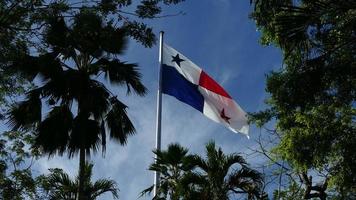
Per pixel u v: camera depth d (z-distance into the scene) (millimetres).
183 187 18375
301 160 16250
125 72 23891
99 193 24984
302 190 18969
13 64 13062
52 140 22438
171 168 19516
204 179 18469
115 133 23547
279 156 18297
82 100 23156
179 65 25562
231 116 25141
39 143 22281
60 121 22656
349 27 11766
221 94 25312
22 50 12328
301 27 11195
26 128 22438
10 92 14367
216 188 18359
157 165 19531
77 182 23844
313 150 15953
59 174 21609
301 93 12086
